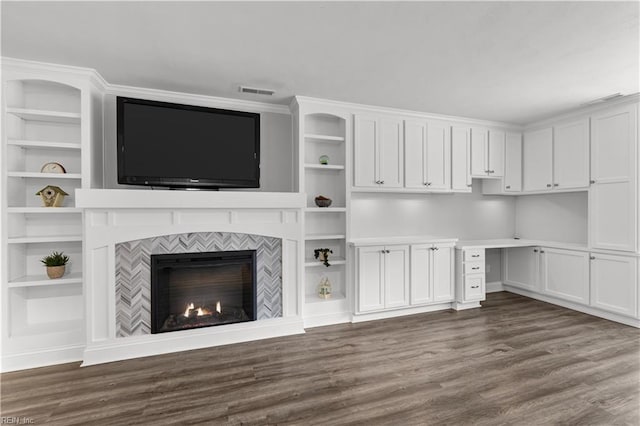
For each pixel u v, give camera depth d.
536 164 4.37
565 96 3.38
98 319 2.65
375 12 1.94
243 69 2.75
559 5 1.87
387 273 3.64
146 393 2.18
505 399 2.10
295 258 3.27
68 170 2.92
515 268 4.70
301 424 1.86
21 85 2.74
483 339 3.07
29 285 2.55
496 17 1.99
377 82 3.02
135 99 2.87
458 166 4.16
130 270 2.74
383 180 3.76
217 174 3.16
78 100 2.93
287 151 3.74
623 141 3.41
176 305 3.02
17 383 2.31
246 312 3.16
